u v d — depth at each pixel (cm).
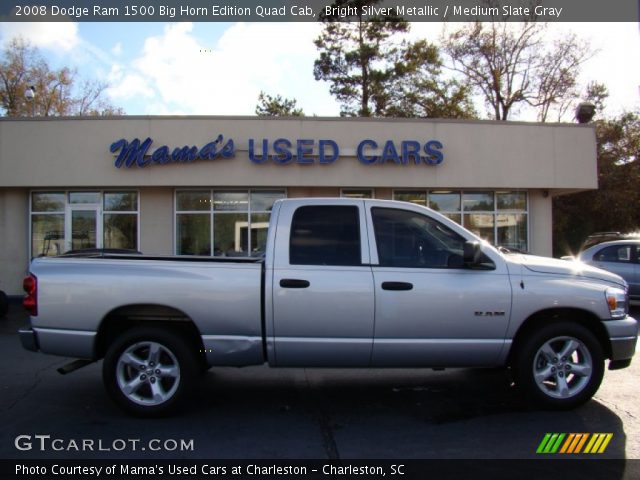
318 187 1562
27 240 1547
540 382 497
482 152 1567
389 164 1534
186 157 1473
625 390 573
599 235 1686
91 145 1488
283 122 1502
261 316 480
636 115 2934
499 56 3050
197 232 1554
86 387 598
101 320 484
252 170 1498
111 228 1552
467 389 585
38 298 488
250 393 574
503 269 495
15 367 700
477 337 486
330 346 479
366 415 499
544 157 1586
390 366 493
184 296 480
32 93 2206
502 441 432
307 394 570
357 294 477
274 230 498
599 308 497
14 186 1494
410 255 499
